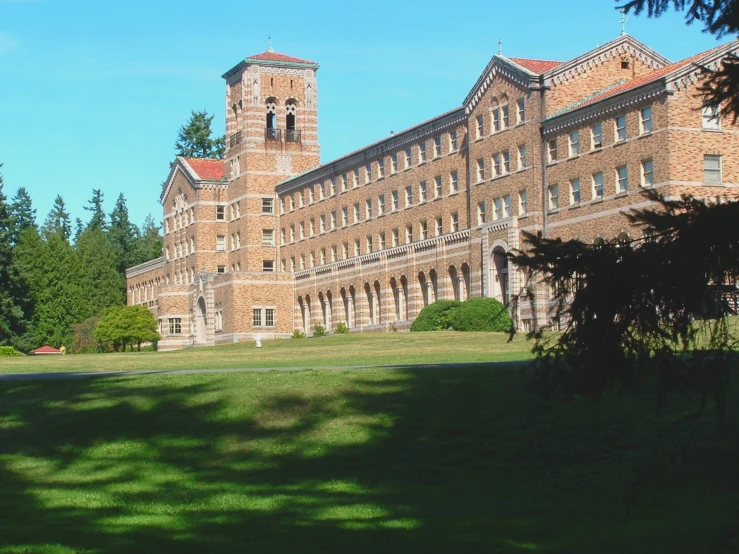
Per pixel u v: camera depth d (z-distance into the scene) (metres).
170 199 136.75
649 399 31.95
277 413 34.78
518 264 19.33
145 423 34.75
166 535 23.56
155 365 52.38
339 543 22.64
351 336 79.75
